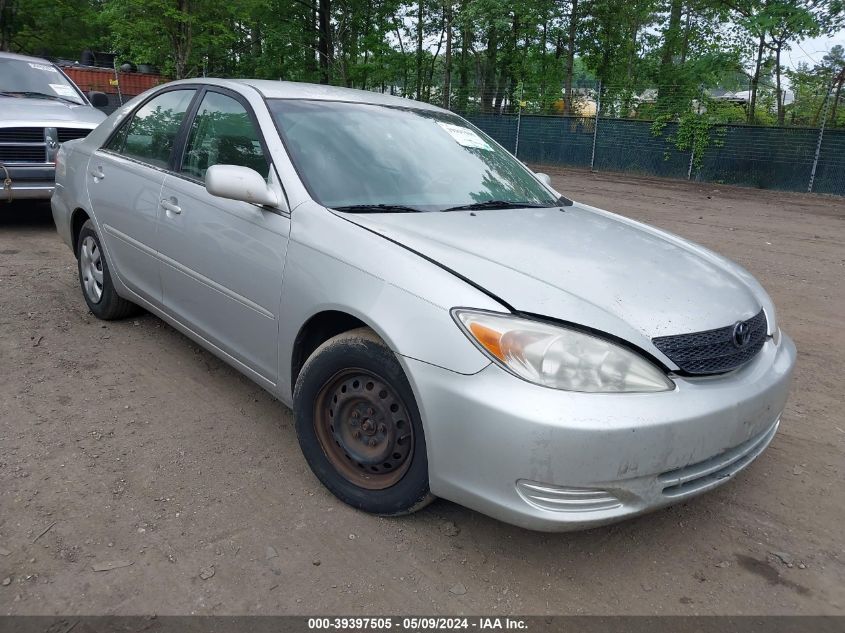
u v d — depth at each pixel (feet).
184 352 13.94
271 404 11.94
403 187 10.52
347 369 8.67
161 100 13.64
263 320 9.99
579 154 68.64
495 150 13.26
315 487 9.53
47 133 23.02
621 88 68.28
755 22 60.90
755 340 8.87
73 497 8.99
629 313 7.77
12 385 12.07
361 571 7.95
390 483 8.63
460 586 7.81
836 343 16.74
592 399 7.14
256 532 8.52
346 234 8.93
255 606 7.33
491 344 7.30
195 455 10.20
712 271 9.65
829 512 9.66
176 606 7.26
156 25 52.03
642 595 7.84
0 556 7.82
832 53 59.41
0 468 9.52
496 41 88.79
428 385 7.61
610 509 7.34
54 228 24.94
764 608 7.73
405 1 77.10
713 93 67.51
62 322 15.23
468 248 8.59
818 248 29.27
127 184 13.34
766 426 8.69
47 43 86.63
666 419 7.27
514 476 7.20
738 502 9.82
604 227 10.82
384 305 8.07
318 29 78.64
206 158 11.63
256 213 10.09
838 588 8.11
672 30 79.30
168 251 12.09
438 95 87.40
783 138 53.93
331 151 10.54
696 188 54.34
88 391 12.03
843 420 12.53
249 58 77.25
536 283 7.89
